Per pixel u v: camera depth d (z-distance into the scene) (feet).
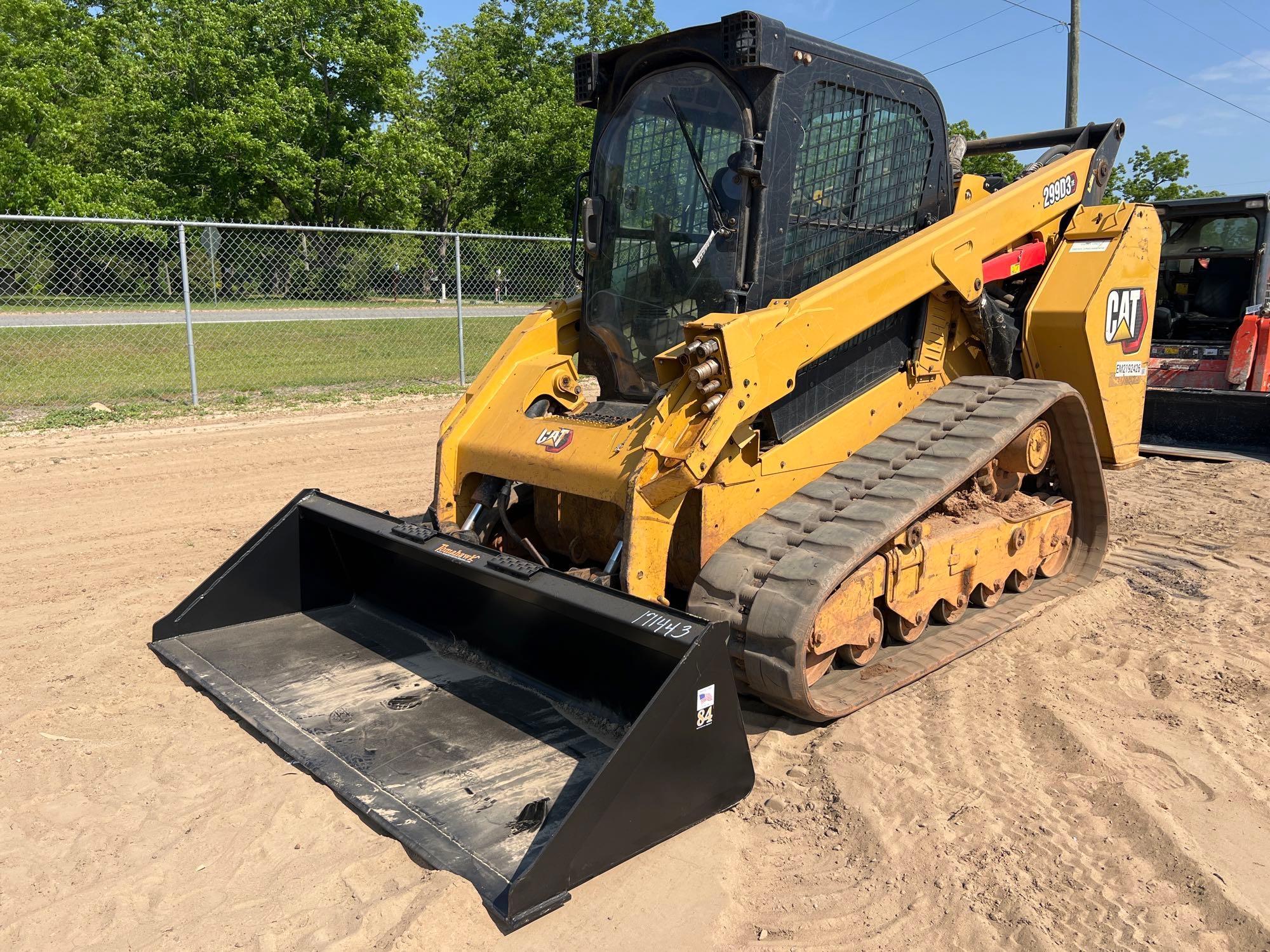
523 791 10.38
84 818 10.20
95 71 102.32
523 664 13.19
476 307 61.57
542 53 120.47
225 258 60.90
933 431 14.30
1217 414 29.68
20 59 91.71
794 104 12.50
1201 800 10.99
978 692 13.61
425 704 12.42
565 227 114.21
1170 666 14.47
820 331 12.55
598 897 9.12
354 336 55.57
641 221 13.85
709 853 9.89
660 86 13.48
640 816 9.48
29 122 80.59
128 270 59.52
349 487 24.50
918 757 11.78
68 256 57.67
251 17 93.71
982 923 8.79
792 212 12.90
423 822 9.78
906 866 9.66
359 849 9.58
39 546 19.76
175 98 92.58
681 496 11.69
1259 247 28.89
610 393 14.70
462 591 13.88
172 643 14.38
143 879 9.12
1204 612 16.74
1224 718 12.92
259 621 15.23
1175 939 8.59
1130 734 12.45
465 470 14.34
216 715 12.44
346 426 32.45
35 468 25.84
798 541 12.10
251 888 8.98
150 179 92.43
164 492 23.88
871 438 14.69
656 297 13.73
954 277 14.61
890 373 14.98
